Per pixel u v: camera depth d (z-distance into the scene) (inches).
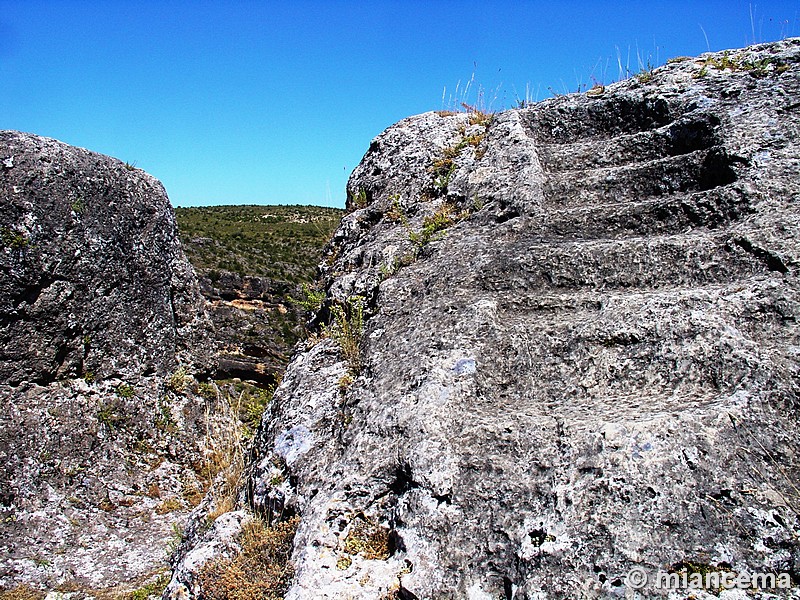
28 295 313.1
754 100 212.8
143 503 310.7
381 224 238.5
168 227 392.2
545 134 250.4
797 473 118.8
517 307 169.6
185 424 355.6
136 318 358.3
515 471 127.3
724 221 179.5
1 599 233.3
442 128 271.6
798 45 240.4
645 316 149.7
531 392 148.9
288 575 131.8
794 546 108.3
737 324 144.0
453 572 119.2
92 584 246.4
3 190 306.5
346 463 144.6
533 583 111.7
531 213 203.8
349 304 207.6
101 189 346.3
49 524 281.6
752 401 127.0
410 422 142.3
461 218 216.2
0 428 294.8
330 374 182.9
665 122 228.7
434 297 180.2
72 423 316.2
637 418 126.7
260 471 167.0
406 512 129.9
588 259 174.7
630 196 208.4
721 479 116.4
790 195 175.5
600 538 113.2
